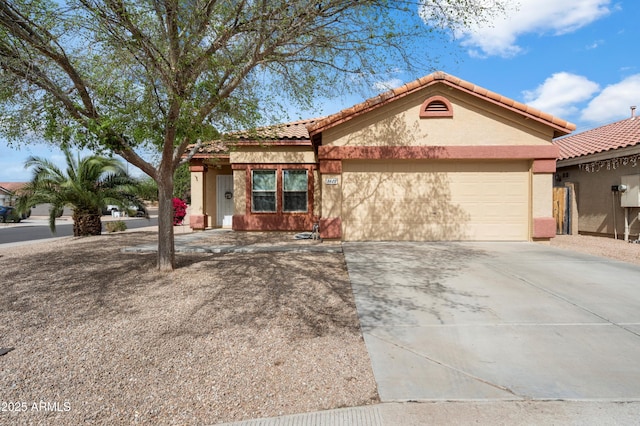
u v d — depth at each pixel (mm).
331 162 11273
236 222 14305
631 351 4066
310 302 5754
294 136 13914
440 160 11430
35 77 6102
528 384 3420
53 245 11648
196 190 15930
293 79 8625
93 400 3205
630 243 11578
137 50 6434
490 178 11469
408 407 3096
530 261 8539
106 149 6328
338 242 11320
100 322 4938
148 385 3443
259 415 3027
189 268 7969
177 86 6664
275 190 14266
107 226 16250
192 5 6523
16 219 30016
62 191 13484
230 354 4047
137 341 4355
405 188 11562
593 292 6141
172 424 2916
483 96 10898
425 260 8672
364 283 6746
